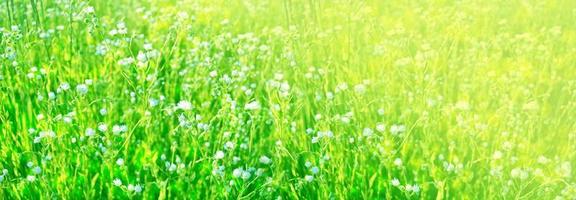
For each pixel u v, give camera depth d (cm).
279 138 207
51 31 247
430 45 260
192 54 239
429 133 211
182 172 194
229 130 206
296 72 229
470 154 211
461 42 270
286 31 249
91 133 196
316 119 205
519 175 193
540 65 250
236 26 278
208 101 222
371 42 261
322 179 192
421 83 226
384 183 197
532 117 212
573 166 204
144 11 291
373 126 214
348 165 201
